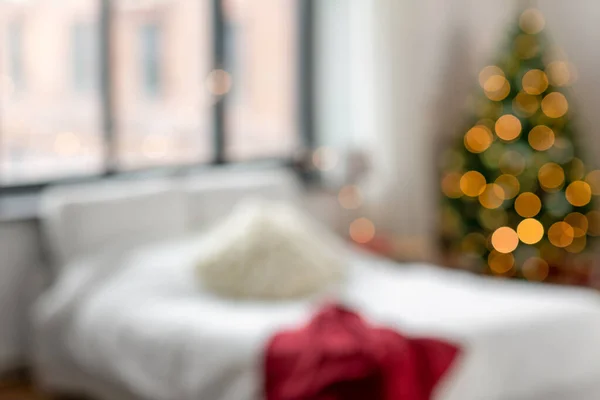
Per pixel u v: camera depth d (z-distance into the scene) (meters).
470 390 3.71
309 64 6.43
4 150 5.29
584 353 4.07
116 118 5.66
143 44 5.75
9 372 5.03
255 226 4.66
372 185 6.28
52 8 5.39
